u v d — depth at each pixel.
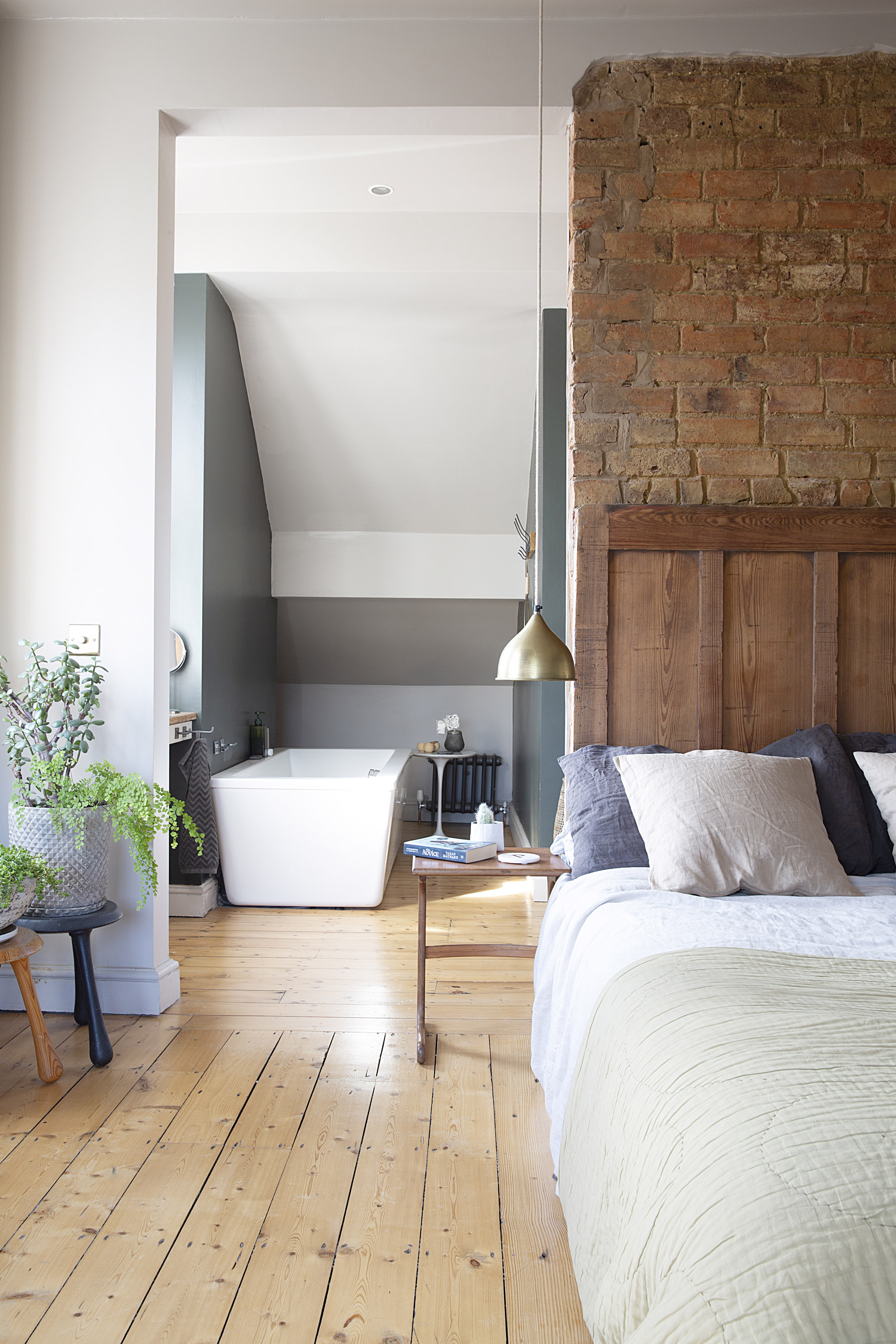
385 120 3.12
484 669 6.84
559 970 2.25
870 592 2.99
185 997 3.21
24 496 3.06
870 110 2.99
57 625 3.05
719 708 2.95
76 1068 2.59
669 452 2.99
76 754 2.86
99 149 3.07
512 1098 2.44
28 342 3.06
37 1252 1.75
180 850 4.37
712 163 2.99
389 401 5.49
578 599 2.96
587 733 2.95
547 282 4.62
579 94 3.02
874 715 2.97
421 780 6.94
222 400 4.84
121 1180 2.01
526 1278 1.69
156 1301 1.61
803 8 2.98
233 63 3.07
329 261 4.48
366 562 6.16
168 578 3.17
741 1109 1.11
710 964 1.62
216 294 4.70
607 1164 1.36
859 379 2.99
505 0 2.96
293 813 4.50
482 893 4.86
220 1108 2.35
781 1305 0.86
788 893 2.33
